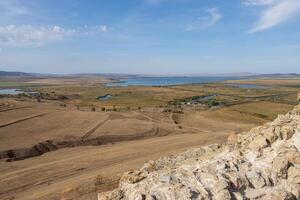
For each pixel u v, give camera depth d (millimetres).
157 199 15758
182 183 16547
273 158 17703
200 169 17984
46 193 32875
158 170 22500
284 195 15602
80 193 30797
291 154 17328
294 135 18906
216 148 26562
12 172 42875
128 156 47406
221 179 16125
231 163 17859
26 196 33625
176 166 22219
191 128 80938
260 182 16297
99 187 31875
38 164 47031
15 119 76375
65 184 35375
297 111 21844
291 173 16656
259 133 20531
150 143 56531
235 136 24234
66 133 66875
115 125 76250
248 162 18062
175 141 57250
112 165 43312
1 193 35562
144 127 75750
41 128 70062
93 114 89125
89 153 51844
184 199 15250
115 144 61469
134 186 18734
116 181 33188
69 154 53219
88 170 42000
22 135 63594
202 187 15922
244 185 16172
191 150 27750
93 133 68062
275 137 19141
